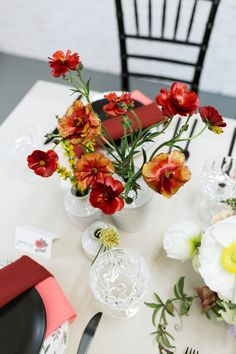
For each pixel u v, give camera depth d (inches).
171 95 24.2
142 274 30.4
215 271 25.2
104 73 93.4
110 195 22.6
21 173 40.5
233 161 37.2
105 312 31.0
